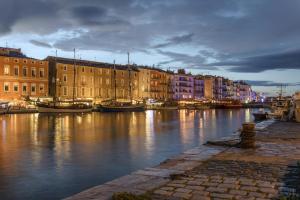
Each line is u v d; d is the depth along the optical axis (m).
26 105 84.56
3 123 50.41
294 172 10.95
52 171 16.92
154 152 23.02
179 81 147.25
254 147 16.47
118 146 25.97
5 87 83.75
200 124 52.00
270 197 8.28
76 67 98.44
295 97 37.09
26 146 25.84
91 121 56.59
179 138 31.98
